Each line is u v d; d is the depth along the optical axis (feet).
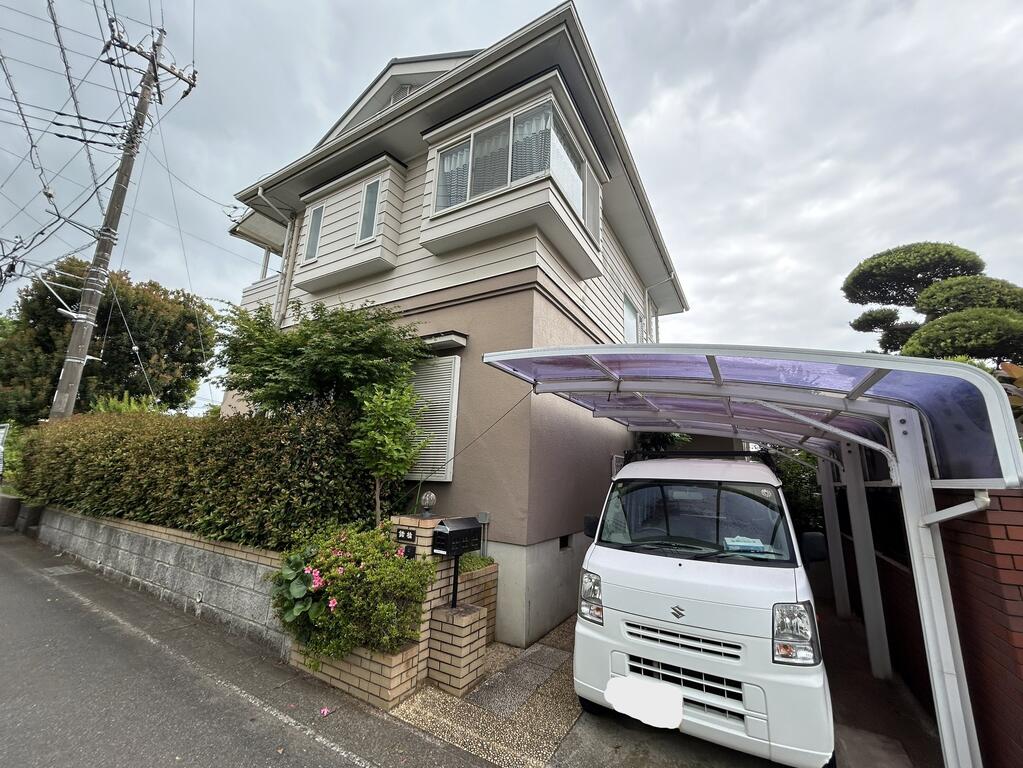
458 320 18.08
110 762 7.47
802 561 9.67
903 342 48.70
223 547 14.16
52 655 11.27
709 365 9.04
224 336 16.71
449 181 19.34
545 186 15.99
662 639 8.34
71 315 29.43
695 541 10.08
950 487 7.62
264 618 12.42
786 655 7.45
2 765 7.31
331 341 14.99
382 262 20.68
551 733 8.89
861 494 13.17
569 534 17.63
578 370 11.60
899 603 12.20
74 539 21.56
